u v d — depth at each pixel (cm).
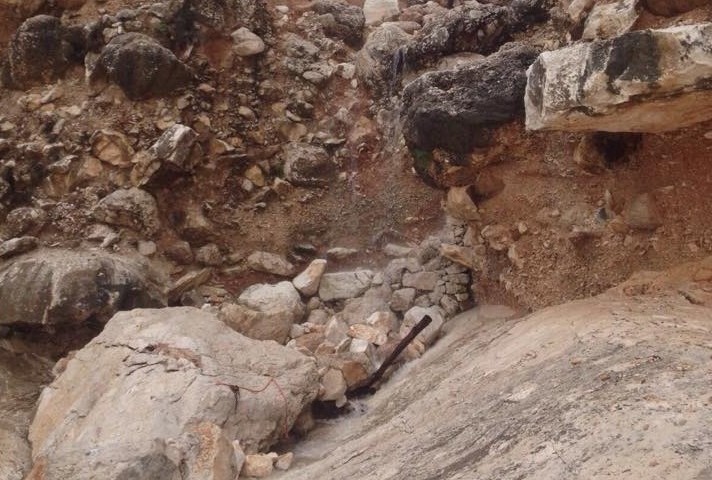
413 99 554
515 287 539
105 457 390
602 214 464
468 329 564
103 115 701
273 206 736
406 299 631
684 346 288
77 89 724
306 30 858
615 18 423
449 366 482
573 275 483
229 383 454
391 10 948
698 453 200
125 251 647
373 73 798
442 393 411
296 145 761
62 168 668
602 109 351
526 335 414
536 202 517
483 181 548
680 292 386
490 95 505
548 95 370
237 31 777
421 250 658
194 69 740
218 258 689
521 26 688
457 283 615
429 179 567
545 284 507
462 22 717
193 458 390
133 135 690
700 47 312
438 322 598
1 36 758
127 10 739
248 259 700
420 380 495
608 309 384
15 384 556
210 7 756
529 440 255
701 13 388
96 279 583
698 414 221
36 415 487
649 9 416
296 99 782
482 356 442
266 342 515
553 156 502
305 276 659
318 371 510
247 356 492
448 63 715
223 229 707
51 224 650
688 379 250
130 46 689
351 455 395
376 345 572
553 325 398
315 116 792
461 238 632
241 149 739
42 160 679
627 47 329
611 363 295
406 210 711
